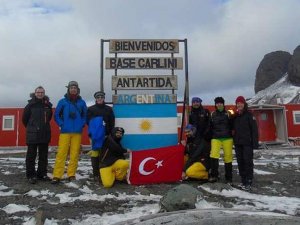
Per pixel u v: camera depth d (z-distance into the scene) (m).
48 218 4.05
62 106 5.65
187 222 3.16
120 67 7.01
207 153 5.93
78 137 5.71
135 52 7.07
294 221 3.17
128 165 5.70
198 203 4.50
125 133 6.89
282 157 11.17
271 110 18.44
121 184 5.68
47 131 5.59
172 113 6.99
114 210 4.42
